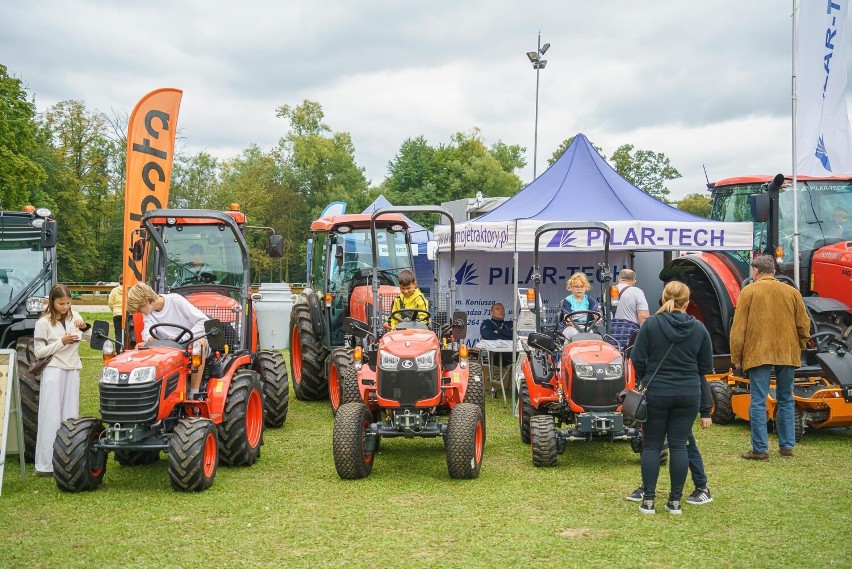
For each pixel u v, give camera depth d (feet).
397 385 22.04
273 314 42.57
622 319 29.63
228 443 22.85
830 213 33.22
